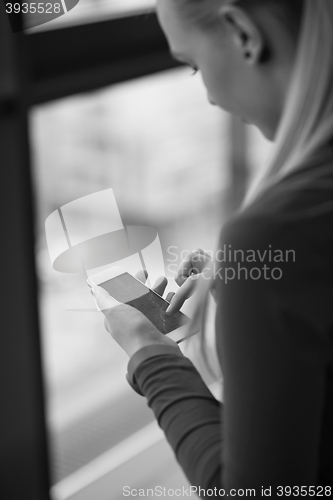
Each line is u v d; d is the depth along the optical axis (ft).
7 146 6.29
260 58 2.19
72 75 6.57
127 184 9.67
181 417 2.48
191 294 2.86
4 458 7.09
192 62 2.45
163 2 2.34
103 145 9.25
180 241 10.23
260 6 2.12
